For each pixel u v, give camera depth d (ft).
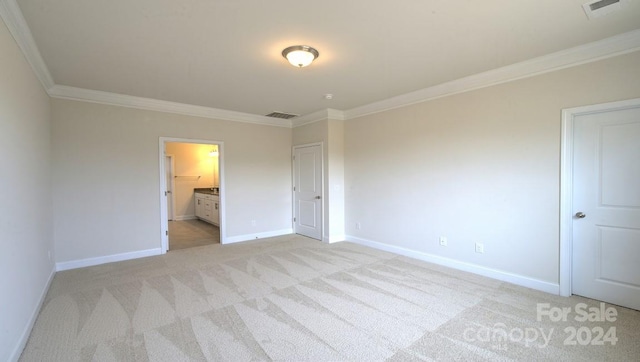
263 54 9.62
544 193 10.16
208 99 15.06
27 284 7.93
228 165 17.98
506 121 11.02
